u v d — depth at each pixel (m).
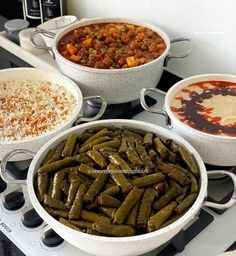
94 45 0.93
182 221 0.58
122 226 0.58
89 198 0.61
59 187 0.63
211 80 0.85
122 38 0.94
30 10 1.14
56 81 0.90
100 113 0.81
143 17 1.03
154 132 0.74
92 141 0.70
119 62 0.87
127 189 0.62
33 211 0.69
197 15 0.92
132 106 0.94
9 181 0.67
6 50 1.11
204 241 0.67
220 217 0.71
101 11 1.12
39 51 1.04
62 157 0.68
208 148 0.73
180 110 0.78
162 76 1.03
